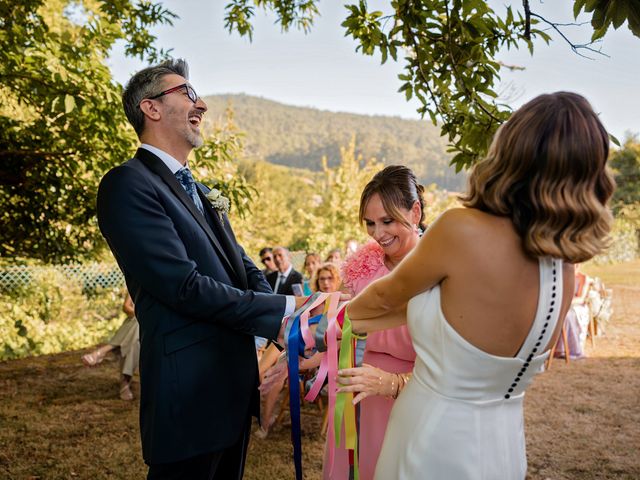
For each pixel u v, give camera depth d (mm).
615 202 29016
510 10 2582
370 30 3039
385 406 1943
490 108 2764
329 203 17781
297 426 1637
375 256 2088
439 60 2908
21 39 5008
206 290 1597
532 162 1147
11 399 5039
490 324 1252
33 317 7250
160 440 1621
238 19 4875
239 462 1869
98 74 5047
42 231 7227
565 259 1144
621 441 4086
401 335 1915
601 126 1155
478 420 1322
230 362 1728
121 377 5105
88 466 3566
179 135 1814
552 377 5918
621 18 1658
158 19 5918
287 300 1711
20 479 3344
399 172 2006
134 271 1579
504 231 1219
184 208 1729
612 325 9195
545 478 3473
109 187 1624
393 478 1416
